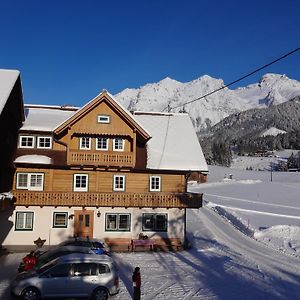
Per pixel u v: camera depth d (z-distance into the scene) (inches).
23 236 1264.8
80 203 1282.0
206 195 3097.9
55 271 755.4
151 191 1353.3
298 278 1015.6
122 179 1344.7
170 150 1393.9
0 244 1247.5
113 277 778.8
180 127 1510.8
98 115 1299.2
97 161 1284.4
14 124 1255.5
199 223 1852.9
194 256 1233.4
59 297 746.2
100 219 1310.3
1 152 1112.2
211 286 905.5
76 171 1318.9
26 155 1279.5
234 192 3307.1
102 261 783.1
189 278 968.9
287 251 1396.4
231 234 1679.4
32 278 745.0
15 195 1250.6
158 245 1326.3
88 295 757.9
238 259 1216.2
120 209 1323.8
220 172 5964.6
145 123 1508.4
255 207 2527.1
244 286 917.2
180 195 1333.7
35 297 738.8
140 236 1315.2
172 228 1346.0
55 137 1294.3
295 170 7012.8
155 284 904.3
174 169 1332.4
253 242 1542.8
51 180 1299.2
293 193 3292.3
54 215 1288.1
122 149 1334.9
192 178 4001.0
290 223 2004.2
